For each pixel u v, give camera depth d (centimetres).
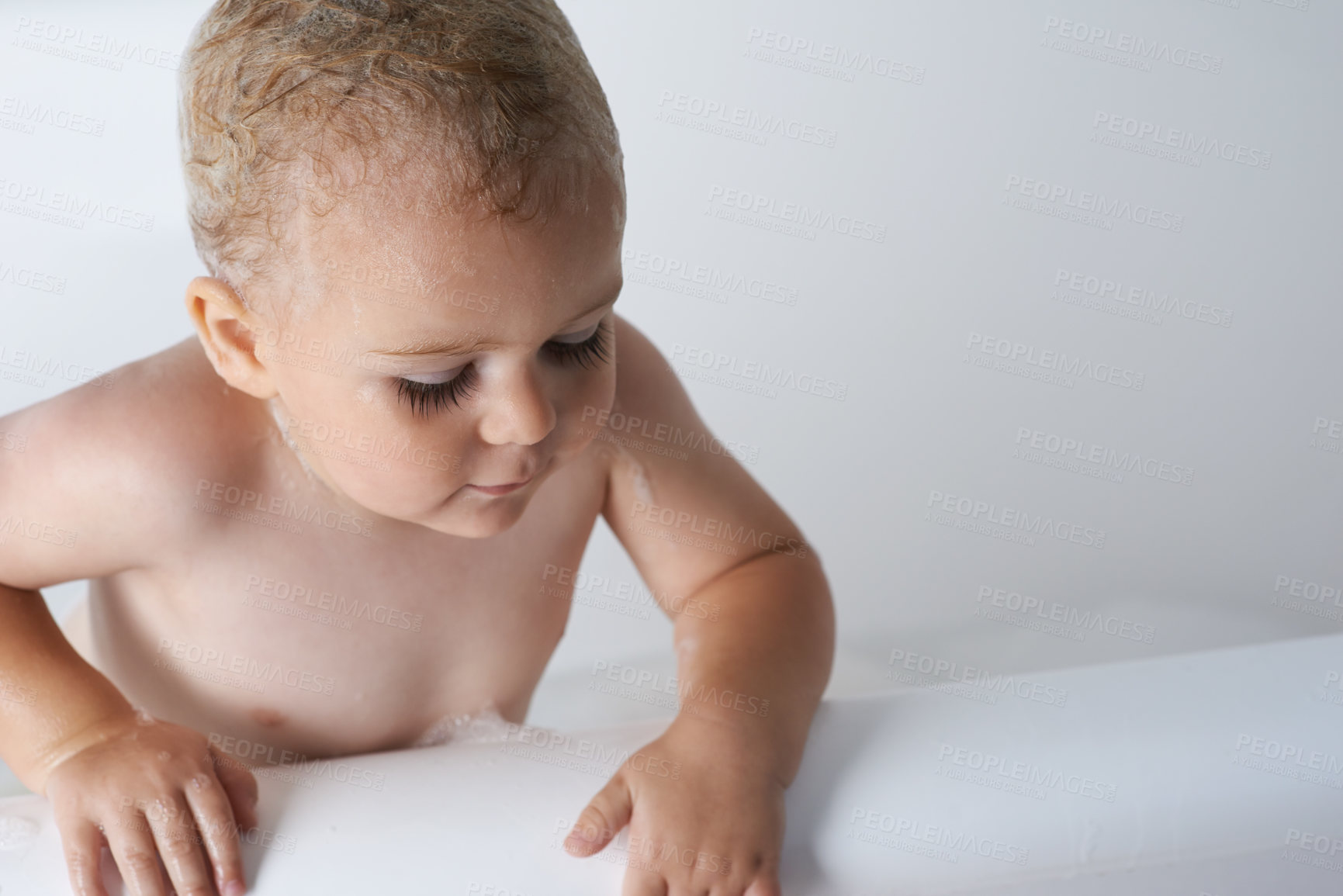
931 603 147
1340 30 136
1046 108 141
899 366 145
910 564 147
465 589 79
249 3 57
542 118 54
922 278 144
